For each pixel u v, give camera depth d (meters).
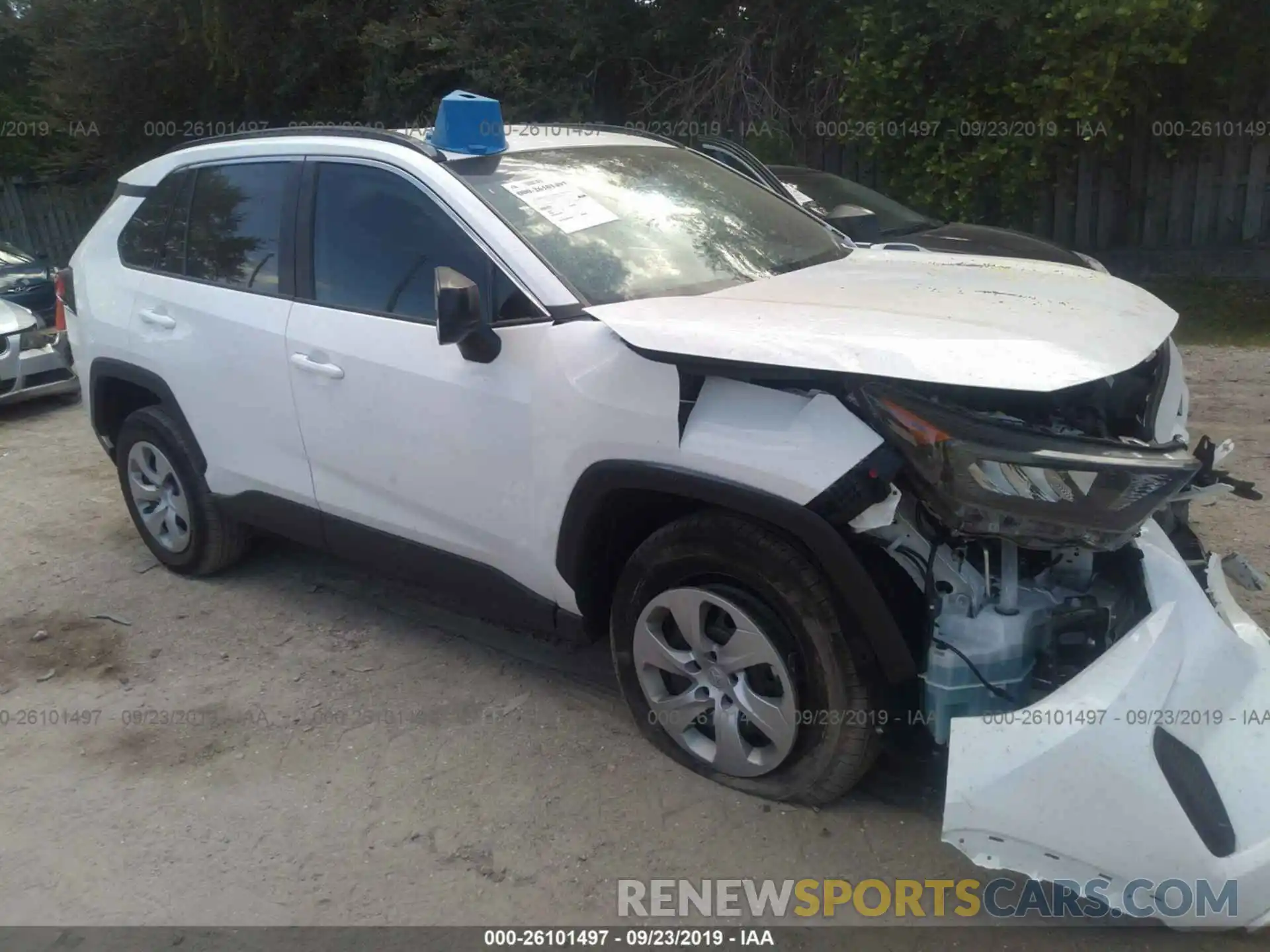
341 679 4.13
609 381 3.08
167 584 5.11
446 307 3.10
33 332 8.67
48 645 4.55
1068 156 11.36
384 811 3.33
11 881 3.12
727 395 2.90
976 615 2.82
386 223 3.76
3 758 3.75
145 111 15.97
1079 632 2.85
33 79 18.61
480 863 3.08
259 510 4.46
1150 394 3.08
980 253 6.97
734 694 3.13
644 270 3.46
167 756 3.70
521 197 3.59
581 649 4.24
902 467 2.64
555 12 13.27
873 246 4.55
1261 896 2.47
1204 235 12.12
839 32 11.82
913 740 3.10
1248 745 2.64
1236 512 5.16
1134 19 9.68
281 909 2.95
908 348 2.64
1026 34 10.20
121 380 4.89
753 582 2.97
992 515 2.58
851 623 2.86
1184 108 11.18
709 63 13.45
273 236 4.14
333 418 3.90
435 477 3.64
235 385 4.27
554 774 3.45
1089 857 2.49
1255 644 2.91
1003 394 2.66
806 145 13.23
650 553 3.19
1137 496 2.51
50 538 5.82
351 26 13.88
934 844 3.04
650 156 4.29
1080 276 3.55
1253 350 8.95
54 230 19.19
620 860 3.05
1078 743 2.48
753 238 3.89
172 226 4.65
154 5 14.48
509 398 3.34
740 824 3.15
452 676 4.10
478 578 3.71
